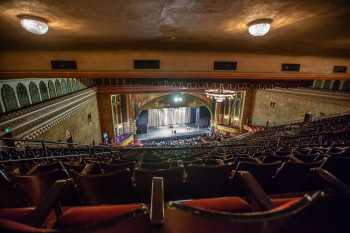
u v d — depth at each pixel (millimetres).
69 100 10648
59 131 9586
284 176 2520
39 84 8422
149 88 17641
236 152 5953
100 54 4621
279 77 5484
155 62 4820
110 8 2504
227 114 23078
